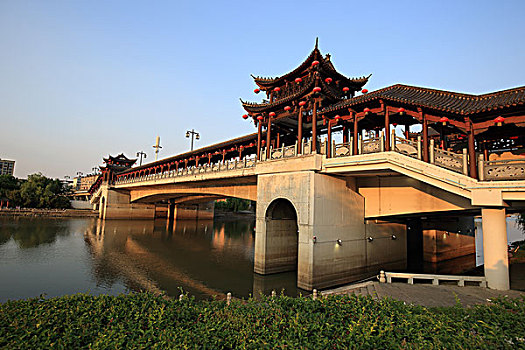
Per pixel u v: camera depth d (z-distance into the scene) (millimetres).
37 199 82250
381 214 23156
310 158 20781
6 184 86562
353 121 20500
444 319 7156
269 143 24969
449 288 15281
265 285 21688
